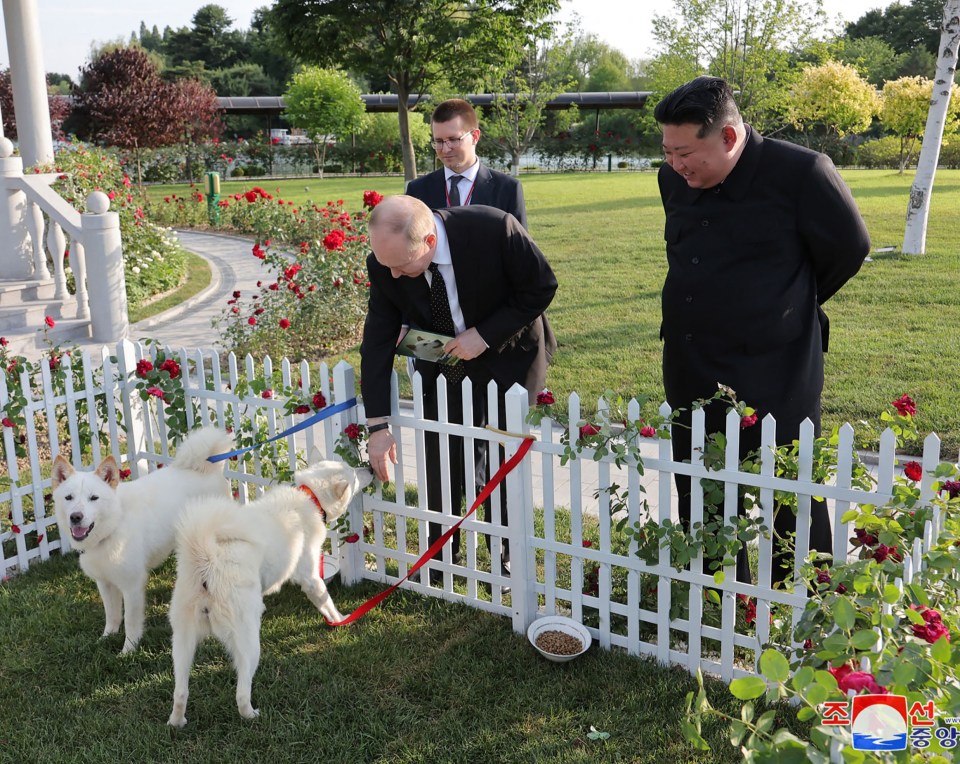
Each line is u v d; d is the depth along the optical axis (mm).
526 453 3738
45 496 5125
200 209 22953
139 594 3865
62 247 9289
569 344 8703
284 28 16156
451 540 4328
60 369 4941
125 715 3387
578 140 44500
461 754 3092
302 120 40094
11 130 30000
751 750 1829
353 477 4031
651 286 11508
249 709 3334
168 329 10305
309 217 15953
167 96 30250
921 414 6188
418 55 16172
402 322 4176
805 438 3082
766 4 15188
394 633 3934
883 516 2840
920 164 12164
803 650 2701
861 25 63719
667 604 3557
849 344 8156
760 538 3264
